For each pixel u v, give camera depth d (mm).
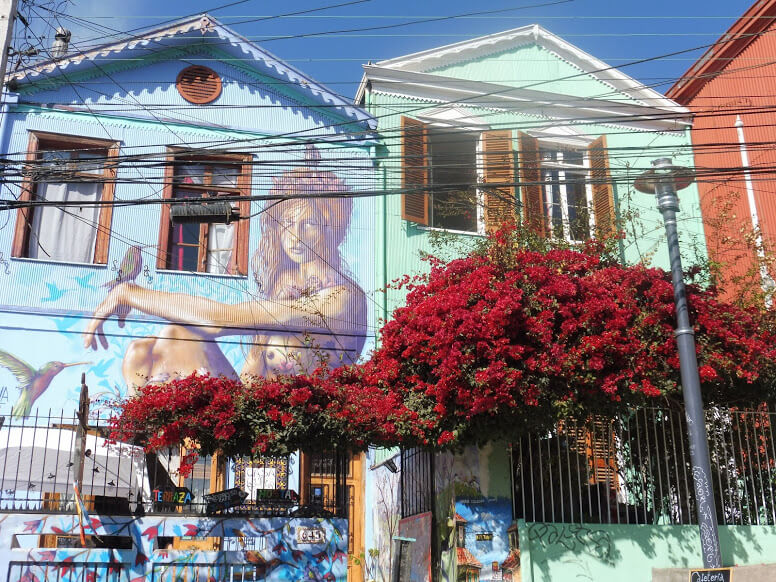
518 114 16266
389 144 14703
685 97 18562
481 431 9211
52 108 13609
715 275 11008
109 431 9453
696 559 9469
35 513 8633
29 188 13336
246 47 14609
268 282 13844
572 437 9797
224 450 9070
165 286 13359
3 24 9930
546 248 11812
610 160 16359
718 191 16906
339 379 10148
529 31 16781
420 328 9516
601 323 9234
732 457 10203
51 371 12531
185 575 8781
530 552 9008
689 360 8648
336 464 10055
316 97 14992
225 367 13219
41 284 12867
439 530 9789
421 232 14867
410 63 15789
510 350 8922
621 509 9734
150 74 14305
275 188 14336
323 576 9258
